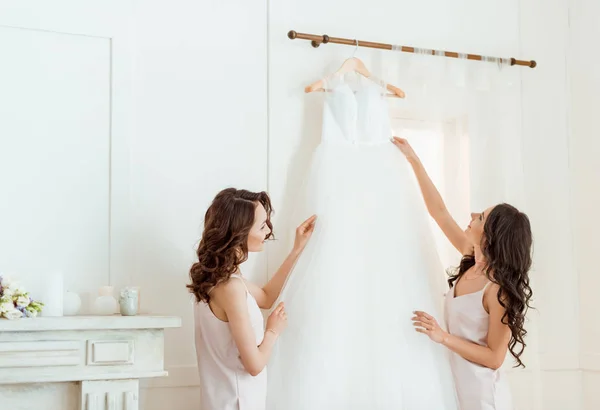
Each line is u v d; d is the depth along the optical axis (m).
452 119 3.21
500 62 3.32
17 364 2.14
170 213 2.77
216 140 2.87
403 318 2.75
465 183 3.19
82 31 2.68
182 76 2.83
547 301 3.39
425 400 2.70
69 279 2.60
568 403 3.38
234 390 2.36
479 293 2.71
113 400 2.23
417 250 2.85
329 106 2.94
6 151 2.56
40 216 2.58
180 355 2.73
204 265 2.35
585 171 3.45
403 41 3.24
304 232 2.77
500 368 2.75
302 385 2.61
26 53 2.61
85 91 2.68
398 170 2.91
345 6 3.14
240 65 2.93
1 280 2.26
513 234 2.66
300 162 2.99
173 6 2.84
